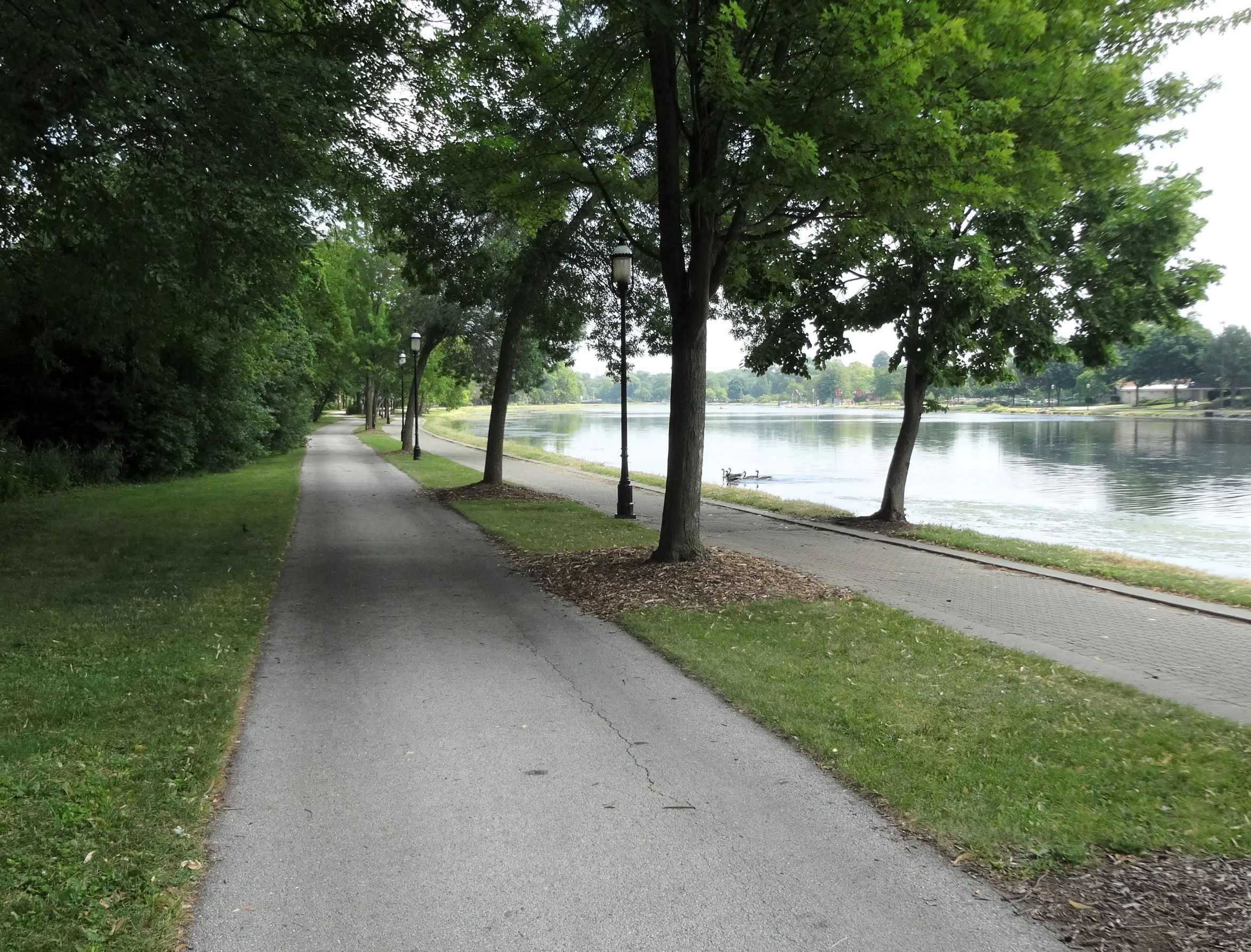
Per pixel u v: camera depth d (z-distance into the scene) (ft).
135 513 50.80
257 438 105.50
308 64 32.37
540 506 57.47
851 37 23.39
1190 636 24.56
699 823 13.32
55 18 26.73
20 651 21.61
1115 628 25.53
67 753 15.26
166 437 74.59
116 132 29.09
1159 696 18.98
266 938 10.27
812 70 24.66
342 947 10.11
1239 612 27.17
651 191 39.04
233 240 33.55
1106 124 27.89
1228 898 10.91
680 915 10.81
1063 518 66.28
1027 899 11.10
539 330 61.93
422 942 10.21
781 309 50.31
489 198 40.57
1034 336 45.11
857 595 29.60
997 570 35.68
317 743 16.62
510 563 36.91
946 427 233.35
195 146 30.14
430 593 30.83
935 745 16.02
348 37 37.78
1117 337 45.32
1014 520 65.10
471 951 10.04
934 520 65.41
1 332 64.90
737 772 15.26
